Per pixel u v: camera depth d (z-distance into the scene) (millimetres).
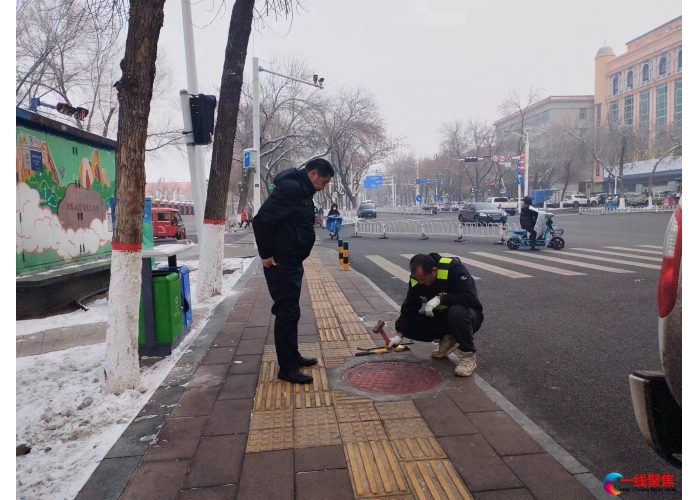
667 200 44531
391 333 5844
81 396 4062
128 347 4086
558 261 12062
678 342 1957
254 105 17906
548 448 3078
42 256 7930
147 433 3365
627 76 69375
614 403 3879
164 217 27234
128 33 3965
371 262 13266
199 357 4969
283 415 3605
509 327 6152
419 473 2814
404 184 91312
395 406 3725
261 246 4117
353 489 2678
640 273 9898
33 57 18078
